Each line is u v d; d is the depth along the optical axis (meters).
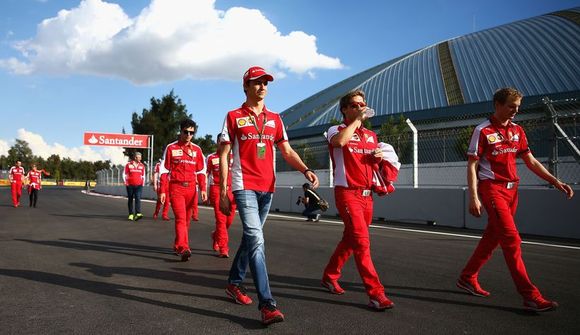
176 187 5.48
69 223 9.99
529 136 9.15
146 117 52.31
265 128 3.29
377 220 12.02
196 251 6.11
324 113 45.00
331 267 3.76
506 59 39.81
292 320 2.98
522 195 8.83
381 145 3.56
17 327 2.80
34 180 16.53
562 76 34.53
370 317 3.06
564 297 3.64
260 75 3.21
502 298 3.59
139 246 6.52
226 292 3.52
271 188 3.29
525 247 6.70
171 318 3.01
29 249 6.03
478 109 29.19
